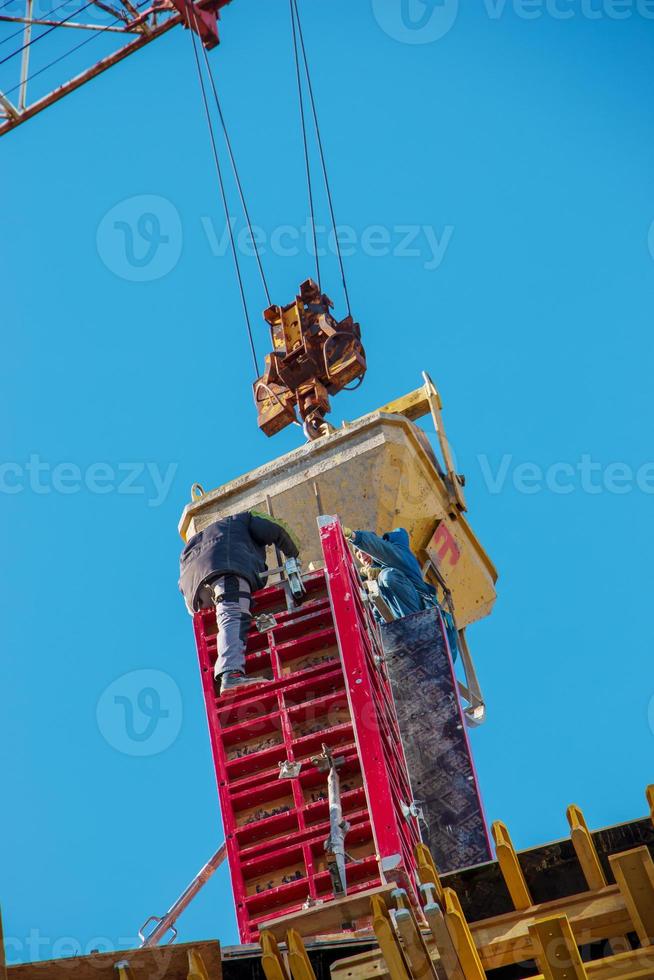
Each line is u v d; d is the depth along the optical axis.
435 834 38.12
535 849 24.84
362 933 24.41
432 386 59.44
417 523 55.50
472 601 57.59
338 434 55.31
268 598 43.41
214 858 40.94
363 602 42.47
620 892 22.78
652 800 24.27
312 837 36.97
